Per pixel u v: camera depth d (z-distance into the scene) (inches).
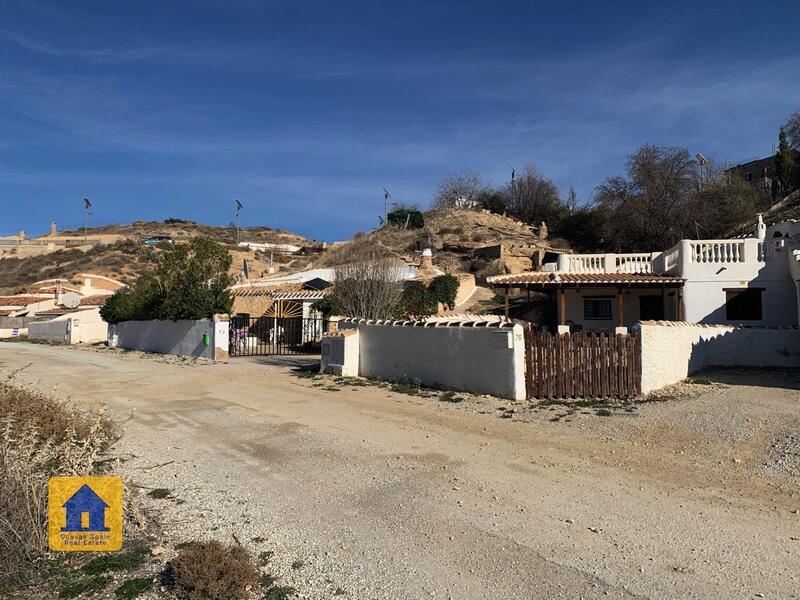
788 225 941.2
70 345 1459.2
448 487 263.6
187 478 279.4
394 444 344.5
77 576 177.3
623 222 1775.3
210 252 1035.9
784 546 199.0
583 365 480.1
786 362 629.3
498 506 239.0
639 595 164.9
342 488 263.6
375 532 212.8
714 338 633.0
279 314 1306.6
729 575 177.2
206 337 928.3
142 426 398.6
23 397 350.3
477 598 164.4
